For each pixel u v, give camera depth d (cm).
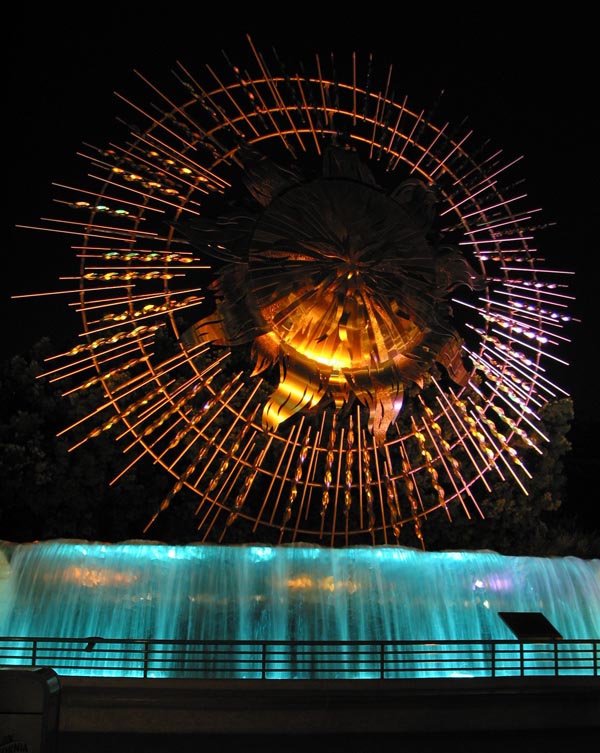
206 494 1859
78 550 2214
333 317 1958
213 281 1938
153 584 2161
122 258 1888
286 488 3506
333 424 1953
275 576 2184
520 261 2172
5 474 3275
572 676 1759
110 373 1853
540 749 1606
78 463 3388
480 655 2205
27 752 989
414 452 3562
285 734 1658
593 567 2420
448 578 2283
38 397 3503
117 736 1630
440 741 1634
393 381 1983
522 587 2330
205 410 1891
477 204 2155
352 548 2327
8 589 2155
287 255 1961
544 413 3850
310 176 2025
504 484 3650
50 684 1019
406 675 2128
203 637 2109
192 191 1955
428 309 2033
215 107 2023
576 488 4859
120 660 1730
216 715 1664
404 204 2072
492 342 2109
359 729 1673
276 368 3606
